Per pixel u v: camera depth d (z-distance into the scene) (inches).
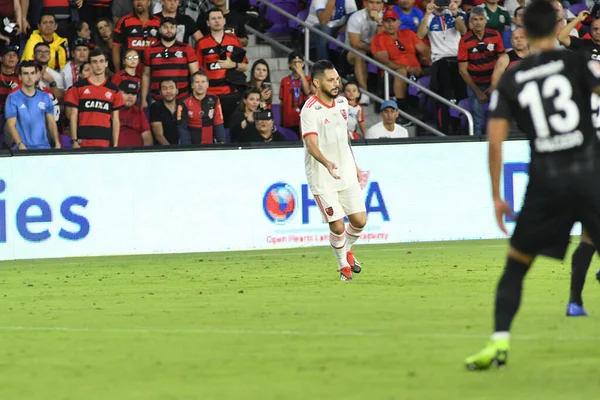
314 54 2603.3
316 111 1433.3
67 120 2239.2
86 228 1937.7
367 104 2501.2
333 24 2581.2
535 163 738.8
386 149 2073.1
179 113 2139.5
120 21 2310.5
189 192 1980.8
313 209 2039.9
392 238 2084.2
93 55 2073.1
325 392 678.5
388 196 2078.0
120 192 1951.3
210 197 1989.4
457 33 2518.5
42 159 1913.1
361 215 1462.8
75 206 1932.8
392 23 2470.5
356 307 1143.6
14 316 1145.4
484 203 2122.3
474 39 2385.6
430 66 2529.5
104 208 1946.4
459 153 2108.8
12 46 2266.2
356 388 689.0
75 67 2249.0
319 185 1446.9
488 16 2549.2
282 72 2586.1
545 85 730.8
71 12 2418.8
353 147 2055.9
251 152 2005.4
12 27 2325.3
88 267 1776.6
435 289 1316.4
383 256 1839.3
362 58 2468.0
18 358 852.6
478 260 1718.8
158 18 2330.2
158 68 2242.9
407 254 1862.7
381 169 2071.9
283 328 987.9
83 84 2078.0
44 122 2076.8
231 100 2314.2
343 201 1461.6
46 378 758.5
